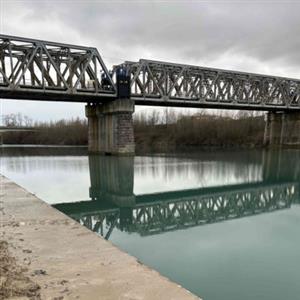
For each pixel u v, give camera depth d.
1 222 9.68
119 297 5.01
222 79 70.56
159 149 90.88
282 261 9.55
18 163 48.62
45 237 8.20
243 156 62.59
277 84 80.19
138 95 58.03
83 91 52.53
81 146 117.38
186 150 86.06
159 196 24.09
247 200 22.77
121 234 13.27
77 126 130.88
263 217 17.02
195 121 111.00
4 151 87.88
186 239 12.33
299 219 16.41
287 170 39.94
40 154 72.31
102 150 61.09
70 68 52.28
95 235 8.41
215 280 8.11
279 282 7.96
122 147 55.91
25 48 48.66
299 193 25.53
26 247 7.40
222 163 47.97
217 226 14.86
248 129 103.00
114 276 5.81
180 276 8.39
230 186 28.86
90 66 53.81
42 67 49.22
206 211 19.09
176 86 63.81
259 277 8.31
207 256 10.09
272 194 25.11
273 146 88.50
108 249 7.29
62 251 7.14
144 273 5.95
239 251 10.64
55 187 26.83
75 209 18.91
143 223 15.61
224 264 9.32
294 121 84.31
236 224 15.30
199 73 67.12
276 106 78.44
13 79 46.97
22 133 154.25
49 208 11.69
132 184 29.39
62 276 5.78
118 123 55.59
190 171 38.72
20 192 15.14
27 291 5.12
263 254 10.27
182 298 5.00
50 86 49.84
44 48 49.06
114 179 32.12
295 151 76.00
